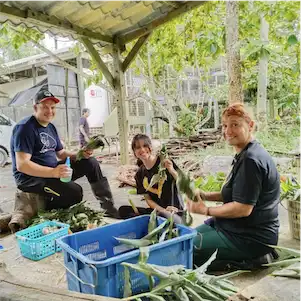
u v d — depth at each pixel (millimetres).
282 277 1272
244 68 6777
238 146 2078
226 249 2072
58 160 3459
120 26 4906
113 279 1602
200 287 1462
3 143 8016
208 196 2371
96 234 2049
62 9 4059
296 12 5434
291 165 4668
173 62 7684
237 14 4461
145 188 2764
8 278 1354
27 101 10984
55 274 2197
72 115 12156
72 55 11086
